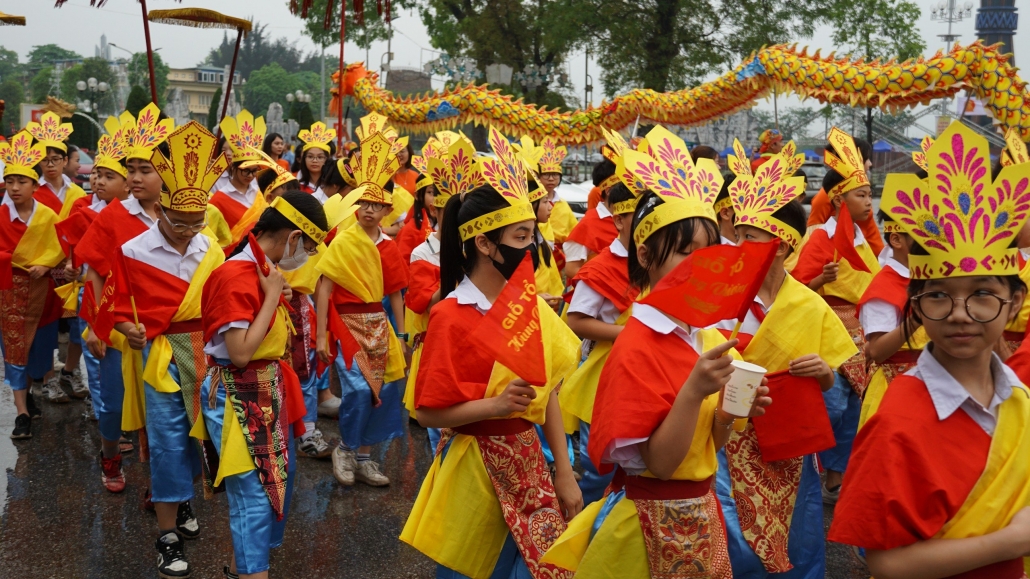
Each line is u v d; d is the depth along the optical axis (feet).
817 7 84.28
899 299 13.80
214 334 12.75
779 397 12.05
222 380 12.95
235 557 12.82
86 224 21.18
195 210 14.56
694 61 86.43
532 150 25.95
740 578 12.19
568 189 54.49
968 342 6.75
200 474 15.66
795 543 12.50
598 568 8.87
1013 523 6.63
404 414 25.18
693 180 8.95
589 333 14.37
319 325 18.88
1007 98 24.50
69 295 21.43
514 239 10.29
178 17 24.71
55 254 22.41
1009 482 6.72
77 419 23.90
